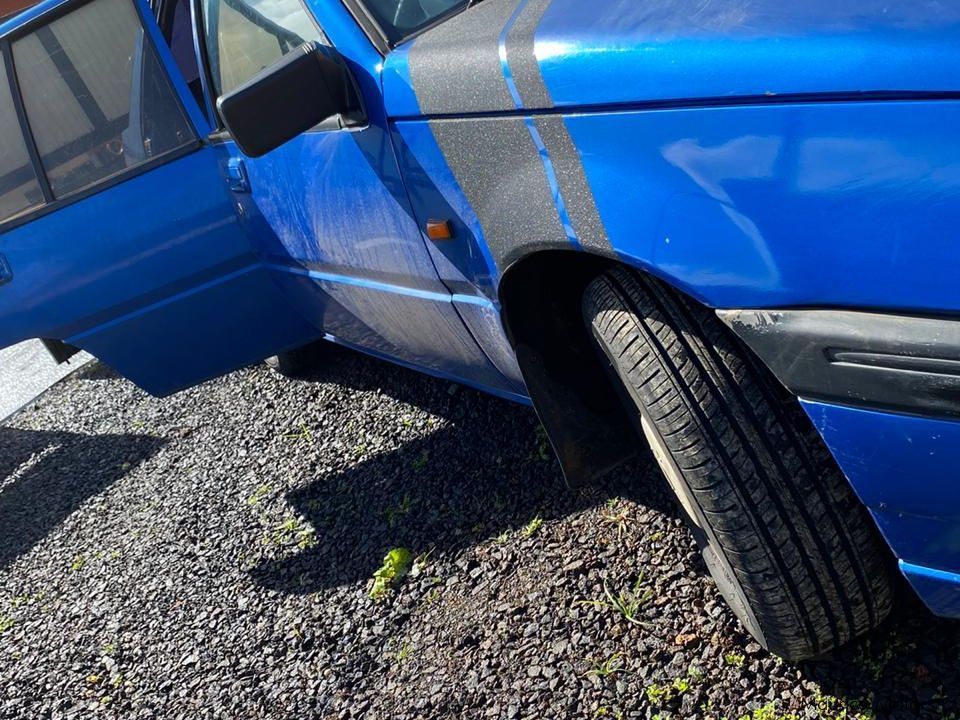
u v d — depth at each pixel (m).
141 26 3.54
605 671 2.45
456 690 2.62
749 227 1.73
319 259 3.18
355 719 2.69
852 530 1.97
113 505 4.55
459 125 2.20
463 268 2.46
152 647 3.39
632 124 1.84
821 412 1.76
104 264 3.70
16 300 3.85
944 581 1.84
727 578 2.29
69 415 5.92
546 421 2.46
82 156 3.65
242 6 3.04
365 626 3.02
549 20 2.05
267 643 3.15
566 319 2.49
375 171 2.57
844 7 1.63
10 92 3.78
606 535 2.88
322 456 4.08
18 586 4.20
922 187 1.53
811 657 2.20
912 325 1.60
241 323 3.84
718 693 2.28
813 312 1.71
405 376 4.35
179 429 5.04
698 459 1.98
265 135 2.38
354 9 2.57
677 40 1.77
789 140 1.64
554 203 2.04
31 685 3.46
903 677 2.14
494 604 2.84
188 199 3.53
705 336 1.99
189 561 3.80
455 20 2.43
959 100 1.48
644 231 1.88
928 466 1.68
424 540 3.26
